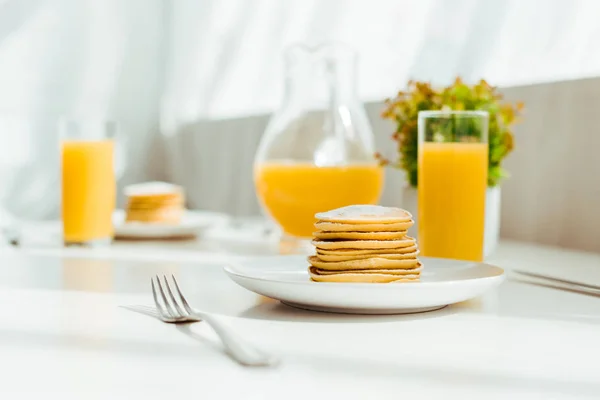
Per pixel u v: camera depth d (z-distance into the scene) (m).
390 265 0.91
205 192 2.51
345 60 1.29
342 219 0.91
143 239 1.44
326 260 0.91
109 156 1.35
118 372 0.67
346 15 1.90
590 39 1.37
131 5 2.76
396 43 1.75
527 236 1.42
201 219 1.58
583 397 0.60
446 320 0.89
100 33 2.69
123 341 0.80
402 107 1.24
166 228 1.40
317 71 1.28
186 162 2.64
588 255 1.28
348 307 0.88
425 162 1.11
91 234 1.33
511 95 1.44
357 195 1.28
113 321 0.88
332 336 0.83
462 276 0.96
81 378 0.65
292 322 0.88
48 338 0.81
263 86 2.26
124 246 1.35
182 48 2.69
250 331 0.85
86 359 0.72
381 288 0.86
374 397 0.60
